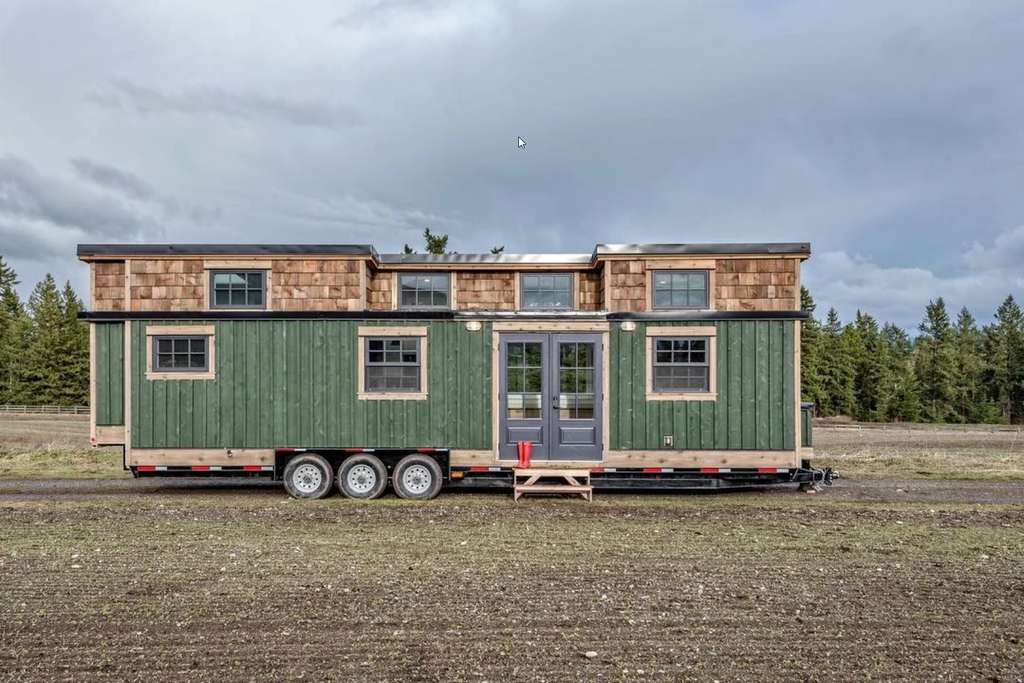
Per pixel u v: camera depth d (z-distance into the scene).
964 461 16.52
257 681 4.48
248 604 5.98
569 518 9.66
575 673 4.61
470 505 10.60
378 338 11.61
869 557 7.62
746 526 9.16
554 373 11.63
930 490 12.23
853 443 23.09
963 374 62.59
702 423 11.51
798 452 11.42
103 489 12.20
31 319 57.06
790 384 11.48
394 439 11.52
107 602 6.02
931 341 67.00
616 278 12.33
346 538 8.43
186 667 4.68
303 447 11.44
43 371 49.06
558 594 6.29
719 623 5.56
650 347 11.62
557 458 11.57
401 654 4.91
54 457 16.94
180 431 11.41
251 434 11.45
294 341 11.54
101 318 11.48
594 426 11.59
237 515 9.76
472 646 5.07
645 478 11.69
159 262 12.09
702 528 9.04
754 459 11.45
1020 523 9.38
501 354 11.64
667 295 12.29
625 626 5.49
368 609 5.86
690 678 4.54
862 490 12.25
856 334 61.47
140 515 9.73
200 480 13.31
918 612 5.84
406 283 13.52
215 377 11.46
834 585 6.59
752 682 4.48
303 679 4.51
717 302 12.17
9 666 4.70
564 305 13.59
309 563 7.28
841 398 57.50
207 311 11.55
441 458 11.62
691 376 11.63
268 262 12.21
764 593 6.34
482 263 13.37
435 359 11.60
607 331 11.64
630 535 8.62
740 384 11.53
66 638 5.20
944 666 4.75
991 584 6.66
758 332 11.56
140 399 11.41
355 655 4.89
